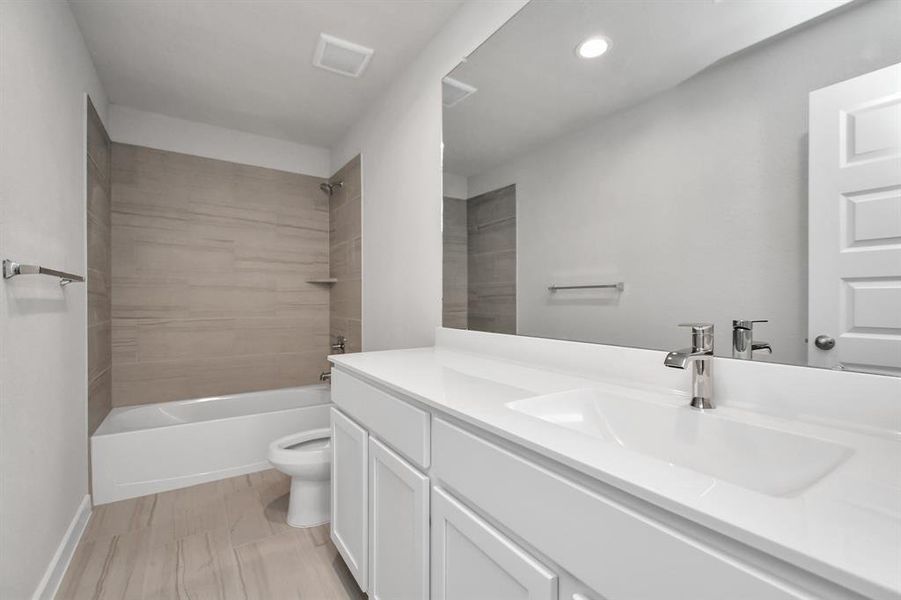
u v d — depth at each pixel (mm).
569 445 647
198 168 2895
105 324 2426
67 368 1692
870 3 722
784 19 835
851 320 745
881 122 708
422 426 985
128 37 1969
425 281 2051
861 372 729
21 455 1216
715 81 951
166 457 2250
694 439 827
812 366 792
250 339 3078
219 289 2969
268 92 2488
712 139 958
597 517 569
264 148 3135
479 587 807
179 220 2832
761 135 870
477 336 1684
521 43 1472
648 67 1090
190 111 2730
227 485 2316
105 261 2430
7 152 1156
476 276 1708
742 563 426
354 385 1388
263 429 2525
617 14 1166
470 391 1021
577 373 1254
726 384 895
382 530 1190
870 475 549
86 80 2014
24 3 1295
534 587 665
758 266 874
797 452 696
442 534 918
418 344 2113
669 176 1044
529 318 1458
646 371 1066
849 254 747
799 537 396
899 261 688
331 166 3369
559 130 1340
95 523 1890
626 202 1146
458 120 1798
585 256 1261
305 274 3297
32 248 1327
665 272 1053
